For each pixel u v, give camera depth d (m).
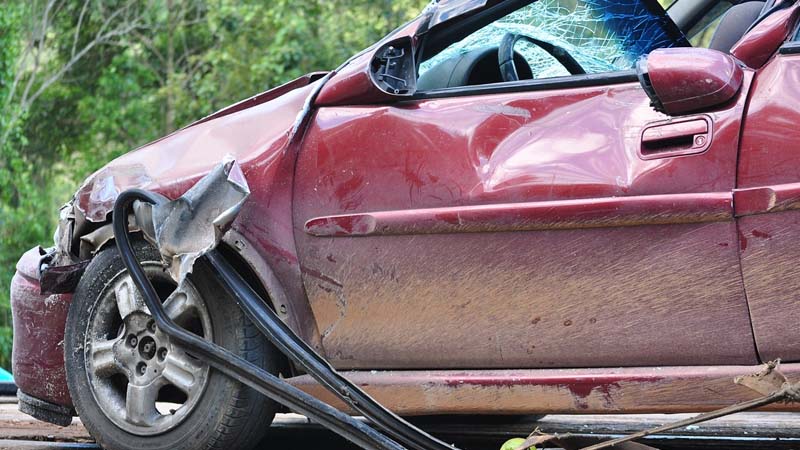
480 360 4.04
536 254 3.90
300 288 4.25
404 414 4.15
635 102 3.90
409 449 4.13
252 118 4.44
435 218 4.01
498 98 4.09
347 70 4.30
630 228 3.78
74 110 22.39
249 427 4.28
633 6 4.63
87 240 4.59
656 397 3.77
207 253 4.12
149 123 21.53
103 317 4.56
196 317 4.42
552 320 3.90
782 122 3.61
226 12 19.80
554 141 3.94
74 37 21.97
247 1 20.09
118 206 4.22
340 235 4.17
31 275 4.98
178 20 21.55
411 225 4.05
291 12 19.17
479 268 3.98
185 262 4.05
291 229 4.25
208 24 20.92
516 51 4.64
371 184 4.14
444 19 4.23
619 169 3.82
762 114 3.65
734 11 4.81
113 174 4.54
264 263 4.25
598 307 3.83
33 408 4.97
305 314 4.27
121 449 4.45
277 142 4.29
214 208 4.06
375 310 4.15
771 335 3.63
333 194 4.20
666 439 5.08
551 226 3.86
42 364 4.90
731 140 3.67
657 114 3.82
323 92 4.31
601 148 3.87
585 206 3.81
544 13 4.49
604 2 4.59
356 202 4.16
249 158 4.30
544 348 3.93
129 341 4.47
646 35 4.70
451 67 4.36
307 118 4.30
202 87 20.03
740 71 3.76
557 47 4.63
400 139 4.13
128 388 4.44
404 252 4.08
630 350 3.82
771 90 3.67
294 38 19.20
